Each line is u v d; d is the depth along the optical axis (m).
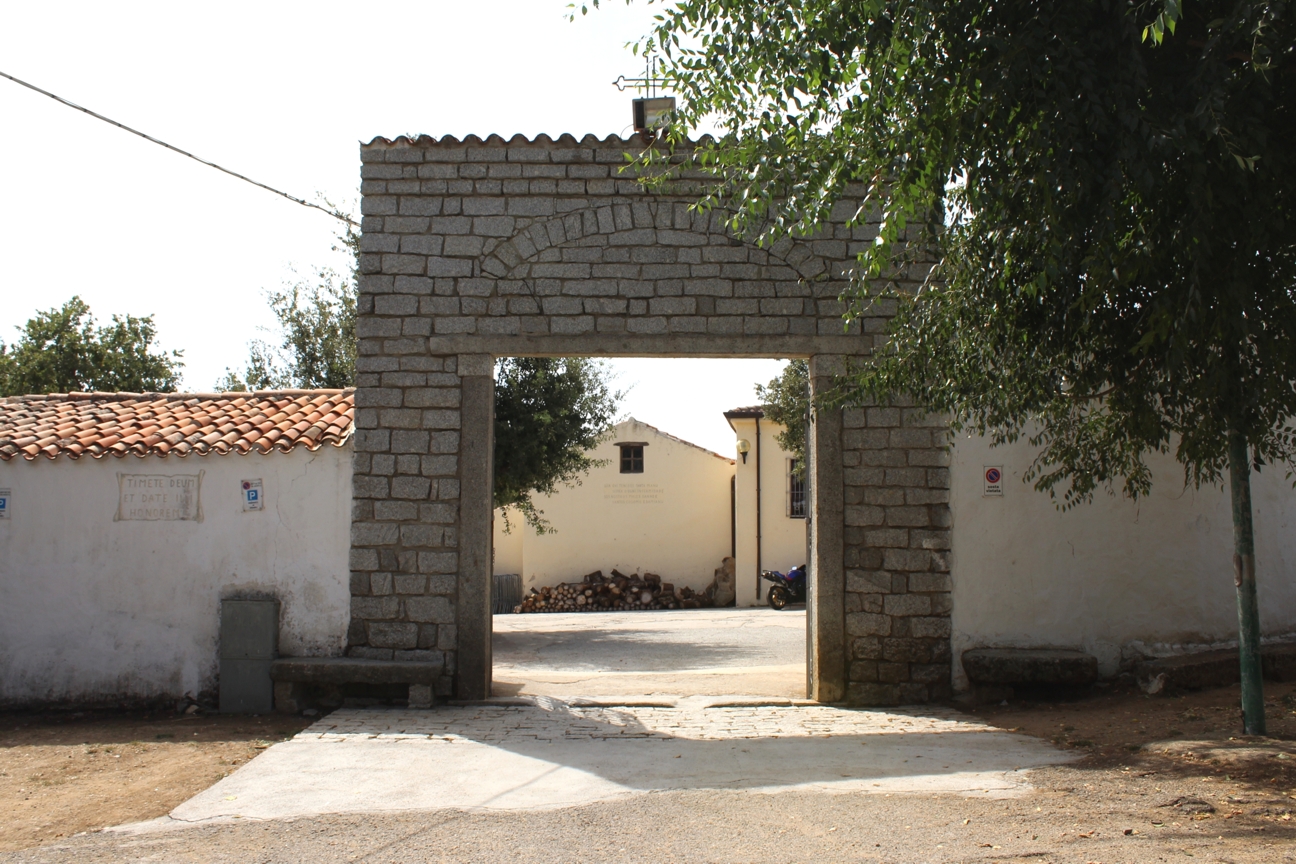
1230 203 5.27
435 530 8.72
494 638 16.28
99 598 8.71
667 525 26.91
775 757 6.73
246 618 8.53
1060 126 5.30
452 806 5.59
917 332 7.08
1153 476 8.93
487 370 8.91
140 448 8.78
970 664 8.48
